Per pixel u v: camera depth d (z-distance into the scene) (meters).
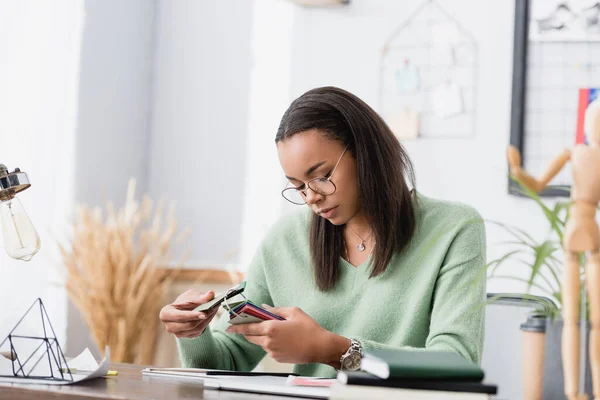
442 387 1.12
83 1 3.19
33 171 2.89
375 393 1.12
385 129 1.68
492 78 2.99
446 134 3.03
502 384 1.73
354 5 3.20
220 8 3.47
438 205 1.76
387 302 1.71
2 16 2.74
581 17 2.85
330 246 1.77
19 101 2.82
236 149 3.41
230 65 3.44
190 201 3.46
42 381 1.42
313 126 1.61
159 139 3.54
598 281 1.11
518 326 1.74
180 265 3.27
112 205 3.28
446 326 1.57
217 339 1.85
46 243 2.96
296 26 3.31
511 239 2.89
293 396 1.30
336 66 3.22
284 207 3.31
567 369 1.12
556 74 2.87
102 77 3.30
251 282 1.91
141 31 3.52
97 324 3.00
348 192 1.64
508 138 2.95
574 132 2.84
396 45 3.12
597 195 1.10
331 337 1.44
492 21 3.00
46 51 2.97
